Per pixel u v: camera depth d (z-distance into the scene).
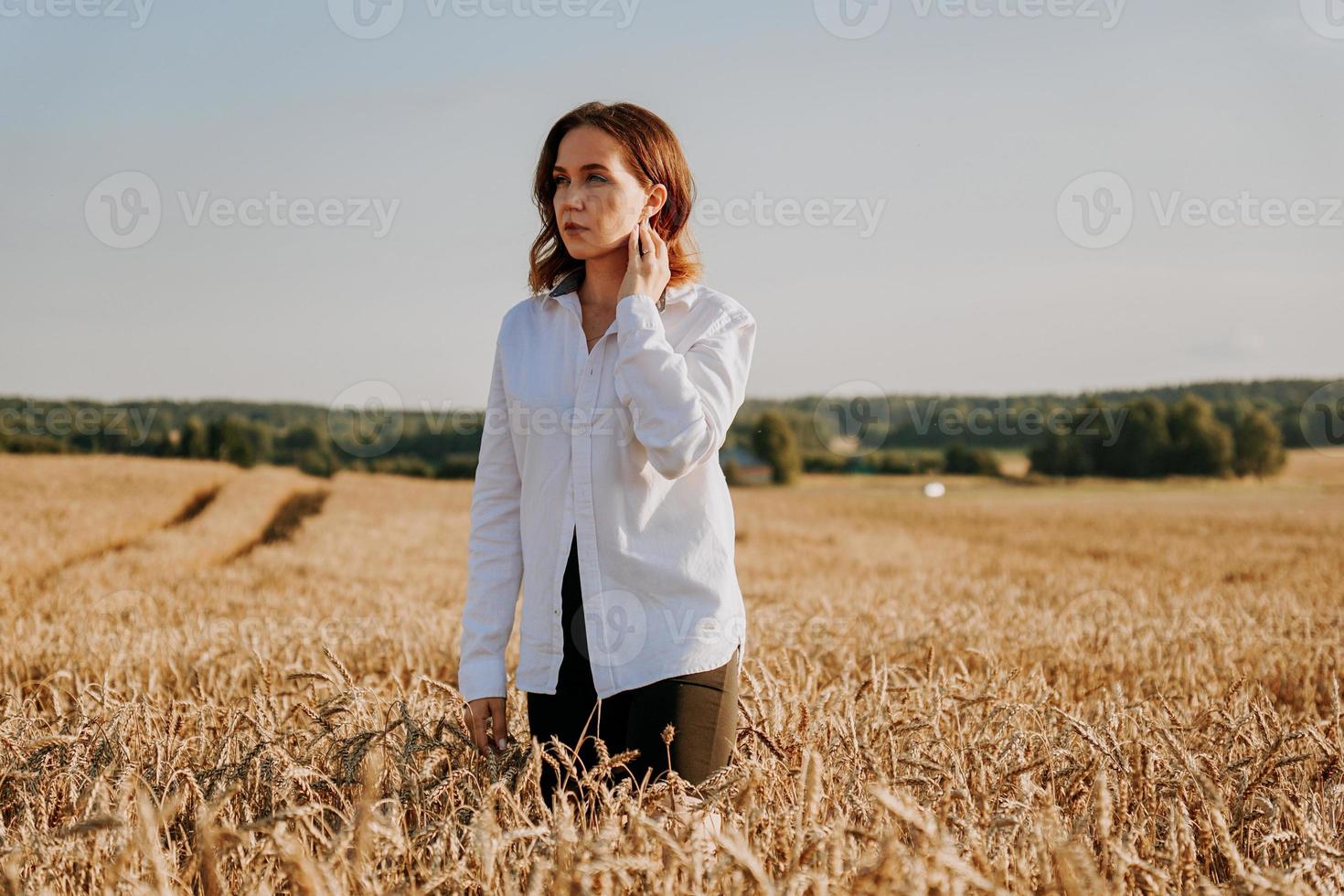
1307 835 2.31
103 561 19.62
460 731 2.76
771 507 35.25
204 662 5.68
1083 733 2.74
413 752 2.62
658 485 2.56
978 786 2.58
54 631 7.32
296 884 1.87
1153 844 2.37
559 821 2.08
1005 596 11.10
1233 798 2.66
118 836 2.11
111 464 37.72
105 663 6.02
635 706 2.50
